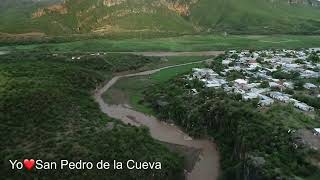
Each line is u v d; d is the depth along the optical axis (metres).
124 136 123.12
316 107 138.00
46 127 124.12
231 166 112.75
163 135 138.62
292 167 96.44
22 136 116.88
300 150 101.69
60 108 140.88
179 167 112.44
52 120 129.88
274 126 114.81
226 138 126.62
